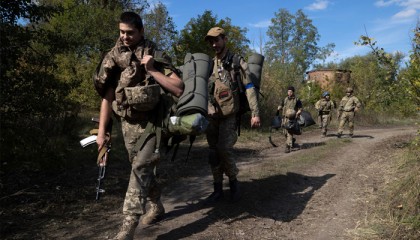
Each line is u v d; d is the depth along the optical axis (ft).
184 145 29.19
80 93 45.06
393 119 70.28
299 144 35.06
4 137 16.21
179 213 13.20
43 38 18.22
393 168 19.43
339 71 85.61
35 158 17.62
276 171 19.86
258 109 13.15
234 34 47.03
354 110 40.75
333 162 23.18
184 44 44.04
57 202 13.99
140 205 9.66
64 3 52.47
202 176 19.31
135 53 9.57
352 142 34.32
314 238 11.23
